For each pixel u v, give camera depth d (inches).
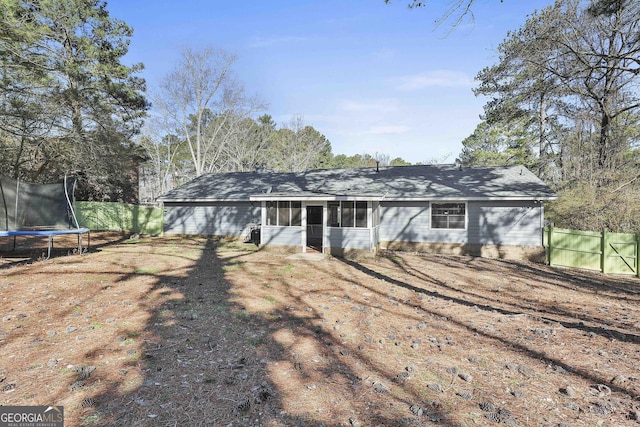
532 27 611.2
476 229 558.9
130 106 760.3
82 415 113.3
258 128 1801.2
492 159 1350.9
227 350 172.2
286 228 549.3
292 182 708.0
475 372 153.1
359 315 238.2
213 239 705.6
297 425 111.0
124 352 165.5
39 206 410.3
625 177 555.2
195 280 335.3
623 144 619.5
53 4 650.8
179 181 1943.9
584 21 540.4
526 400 129.4
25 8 581.9
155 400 124.0
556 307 276.4
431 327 216.2
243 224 698.8
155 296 270.5
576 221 568.4
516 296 310.3
